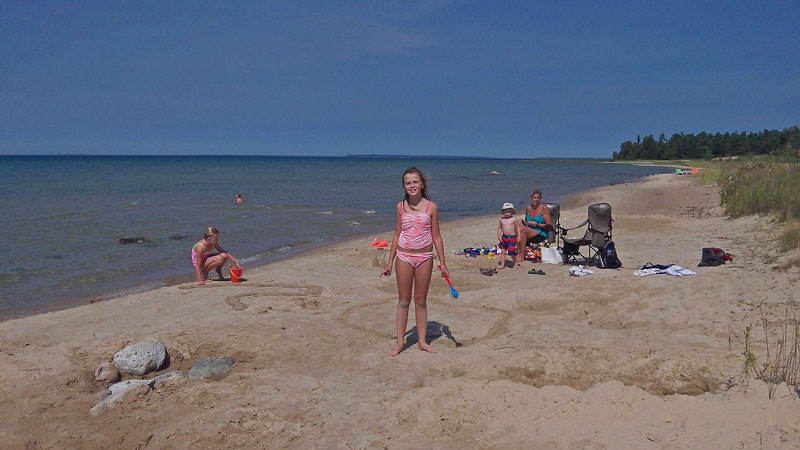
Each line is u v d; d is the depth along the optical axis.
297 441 3.95
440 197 32.44
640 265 10.16
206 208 24.03
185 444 3.95
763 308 6.72
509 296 8.04
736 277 8.35
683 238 12.98
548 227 11.20
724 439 3.57
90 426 4.25
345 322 6.91
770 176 16.52
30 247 13.88
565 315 7.11
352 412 4.36
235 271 9.59
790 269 8.27
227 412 4.40
